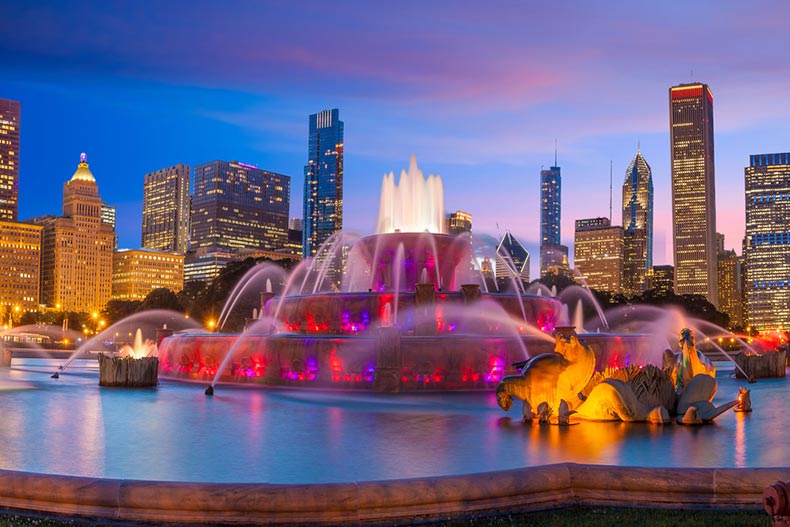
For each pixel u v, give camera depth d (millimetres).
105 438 21125
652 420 24547
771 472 12805
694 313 180375
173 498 11711
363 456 18125
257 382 42781
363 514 11750
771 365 60750
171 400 33000
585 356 25188
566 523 11719
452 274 55531
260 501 11602
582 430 22953
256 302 143625
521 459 17656
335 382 40281
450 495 12141
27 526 11375
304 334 44188
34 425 23906
